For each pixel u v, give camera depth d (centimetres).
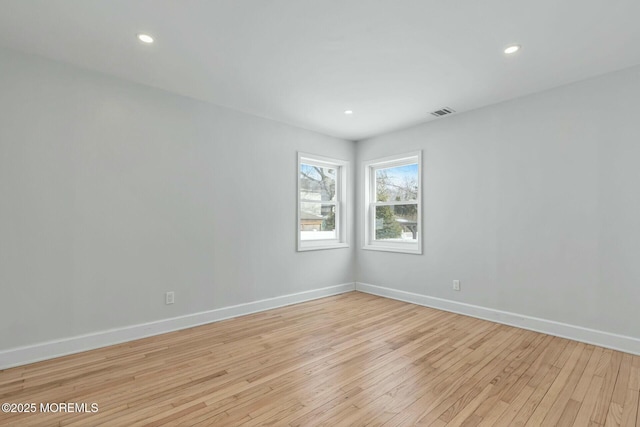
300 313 376
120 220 287
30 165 245
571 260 292
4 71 236
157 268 307
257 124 386
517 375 224
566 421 174
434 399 194
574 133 292
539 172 312
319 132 453
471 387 208
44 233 250
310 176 460
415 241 432
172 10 193
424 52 242
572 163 292
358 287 494
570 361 245
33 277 246
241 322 343
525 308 321
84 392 201
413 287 423
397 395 199
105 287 278
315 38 224
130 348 271
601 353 260
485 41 227
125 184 290
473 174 362
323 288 456
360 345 279
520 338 294
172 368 234
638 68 260
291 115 384
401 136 439
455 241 378
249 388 207
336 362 245
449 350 267
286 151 415
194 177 333
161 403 189
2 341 233
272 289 399
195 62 259
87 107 271
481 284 355
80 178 267
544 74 277
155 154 307
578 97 290
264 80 291
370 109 362
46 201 251
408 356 256
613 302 270
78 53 246
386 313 375
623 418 176
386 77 284
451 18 201
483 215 353
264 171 392
